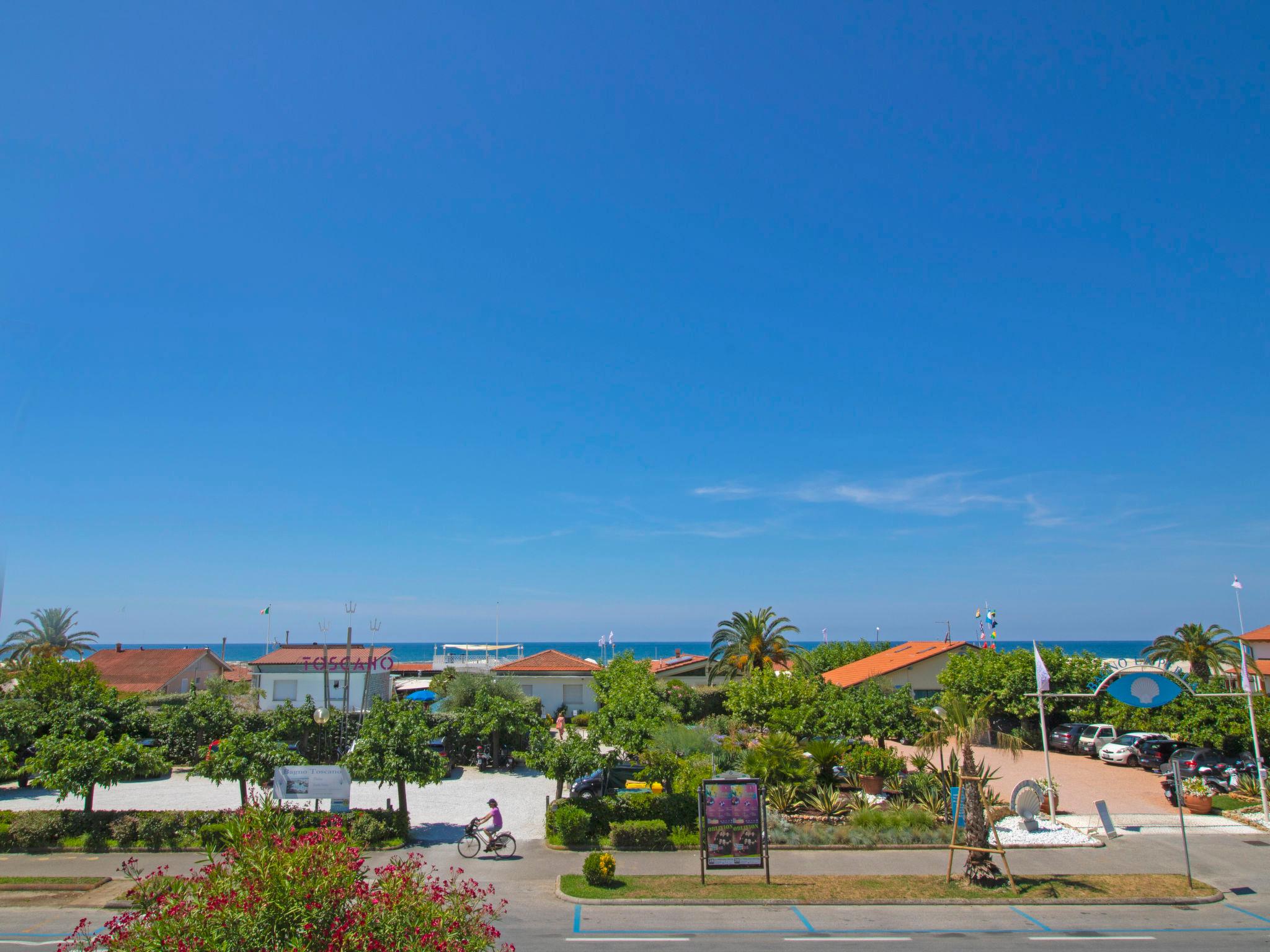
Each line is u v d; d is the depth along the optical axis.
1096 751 40.75
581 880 20.77
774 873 21.91
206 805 29.53
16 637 77.38
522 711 38.31
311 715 38.44
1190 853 24.09
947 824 26.34
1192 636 59.12
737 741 42.28
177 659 63.88
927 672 52.78
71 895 18.91
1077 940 17.16
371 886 9.70
